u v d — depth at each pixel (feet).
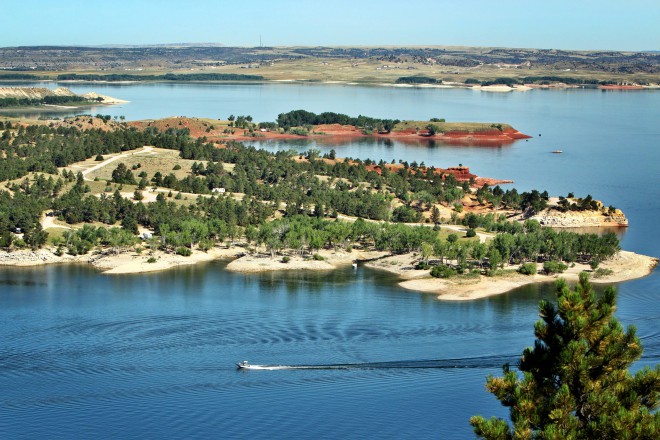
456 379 498.69
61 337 603.67
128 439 423.64
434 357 543.39
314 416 437.99
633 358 239.30
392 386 490.08
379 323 636.48
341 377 506.89
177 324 636.07
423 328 621.31
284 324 633.20
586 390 230.27
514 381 238.68
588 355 235.61
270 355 547.08
